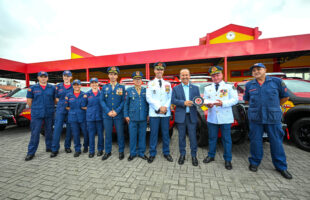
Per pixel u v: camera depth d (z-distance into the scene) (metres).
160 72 2.57
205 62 11.95
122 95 2.69
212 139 2.42
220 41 11.99
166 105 2.49
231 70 11.88
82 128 2.88
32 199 1.61
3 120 3.76
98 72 15.28
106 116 2.59
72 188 1.78
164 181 1.90
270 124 2.04
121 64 10.34
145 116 2.59
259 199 1.55
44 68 12.08
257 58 10.78
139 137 2.65
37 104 2.72
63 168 2.28
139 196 1.62
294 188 1.72
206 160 2.41
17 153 2.90
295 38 7.88
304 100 2.81
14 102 3.86
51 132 3.00
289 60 10.48
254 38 11.34
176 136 3.98
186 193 1.66
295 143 2.91
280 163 2.00
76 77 15.90
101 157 2.70
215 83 2.50
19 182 1.92
